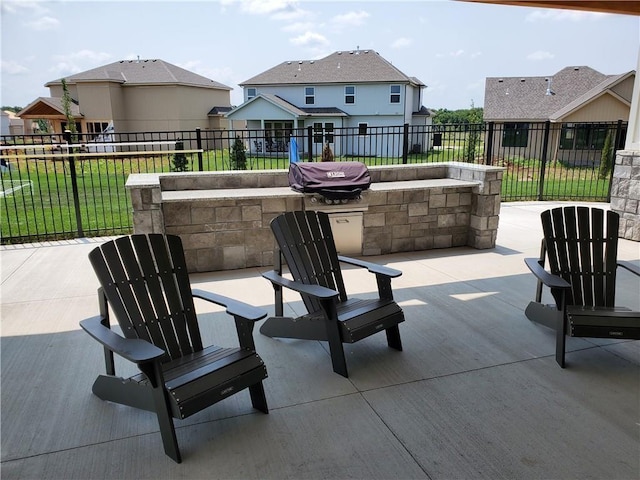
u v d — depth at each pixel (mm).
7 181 13461
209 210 5027
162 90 26438
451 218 6082
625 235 6539
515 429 2352
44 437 2291
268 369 2979
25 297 4316
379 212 5691
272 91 27234
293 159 8945
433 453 2172
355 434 2316
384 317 3021
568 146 20922
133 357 1985
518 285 4621
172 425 2109
